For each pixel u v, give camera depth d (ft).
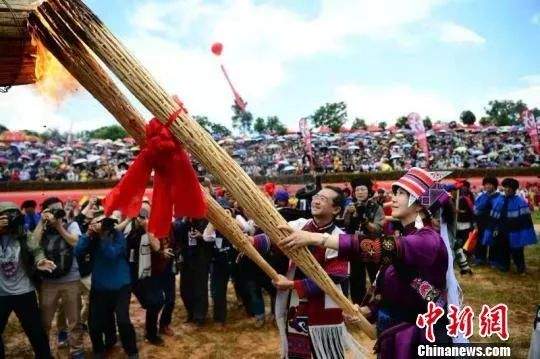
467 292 22.67
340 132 136.56
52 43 5.82
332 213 10.03
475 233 28.68
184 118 6.13
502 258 27.30
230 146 107.96
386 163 90.27
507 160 97.19
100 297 14.85
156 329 17.67
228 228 8.13
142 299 17.33
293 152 108.06
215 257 19.83
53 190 67.97
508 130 122.11
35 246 13.76
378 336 8.20
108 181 69.82
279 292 10.46
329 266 9.48
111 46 5.79
